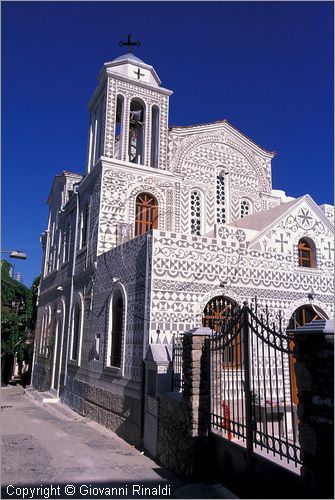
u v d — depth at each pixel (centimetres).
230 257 1509
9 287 3553
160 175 2022
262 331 793
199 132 2280
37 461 1093
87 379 1866
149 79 2153
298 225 1697
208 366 962
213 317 1431
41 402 2314
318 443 584
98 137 2141
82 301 2081
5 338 3403
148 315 1341
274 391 1369
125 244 1602
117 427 1470
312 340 617
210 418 934
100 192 1881
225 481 846
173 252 1406
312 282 1667
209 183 2248
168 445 1054
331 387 573
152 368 1222
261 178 2445
